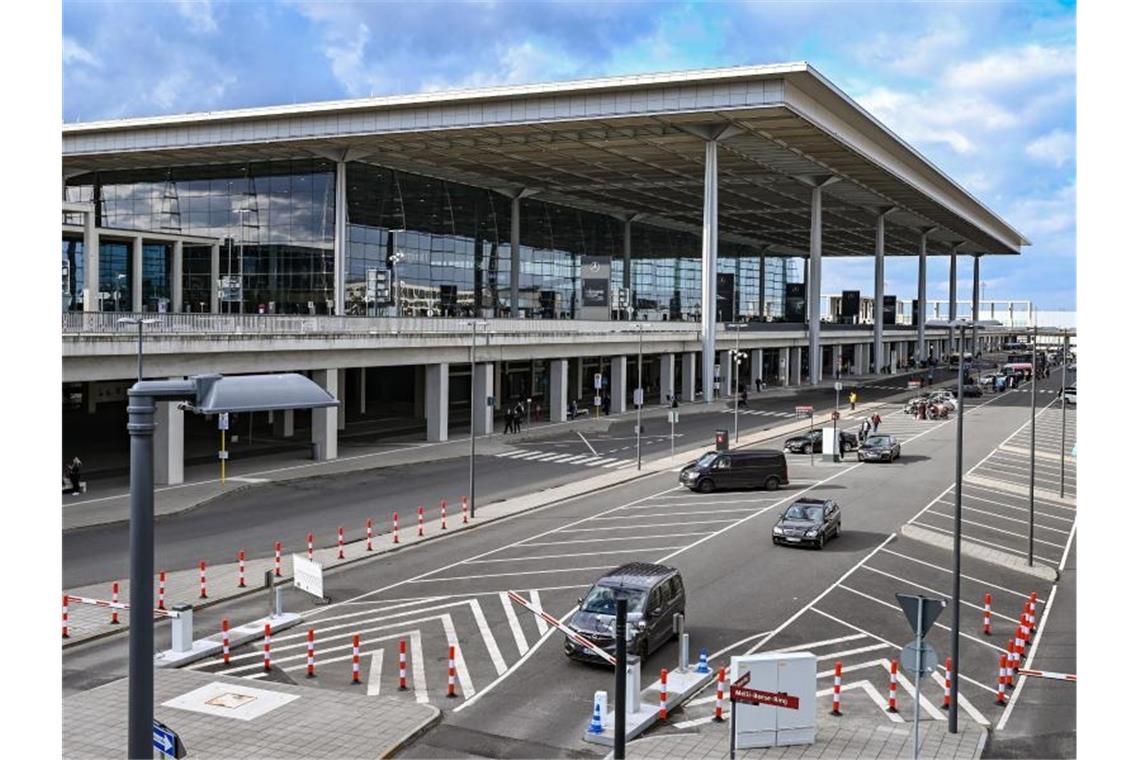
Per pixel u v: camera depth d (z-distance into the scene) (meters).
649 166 100.31
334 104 81.44
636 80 77.69
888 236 178.00
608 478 50.72
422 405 82.62
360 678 21.56
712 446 63.12
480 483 48.78
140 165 93.75
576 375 104.75
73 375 42.56
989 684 21.89
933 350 180.25
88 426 67.06
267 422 72.62
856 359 151.62
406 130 81.94
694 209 132.12
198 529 36.94
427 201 99.94
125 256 89.38
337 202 88.06
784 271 199.25
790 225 154.88
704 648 23.88
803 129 84.94
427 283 99.31
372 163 92.12
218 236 91.12
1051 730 19.23
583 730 18.77
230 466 52.34
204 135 85.31
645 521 39.50
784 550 34.38
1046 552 35.34
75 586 28.59
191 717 18.97
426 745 18.06
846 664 22.97
